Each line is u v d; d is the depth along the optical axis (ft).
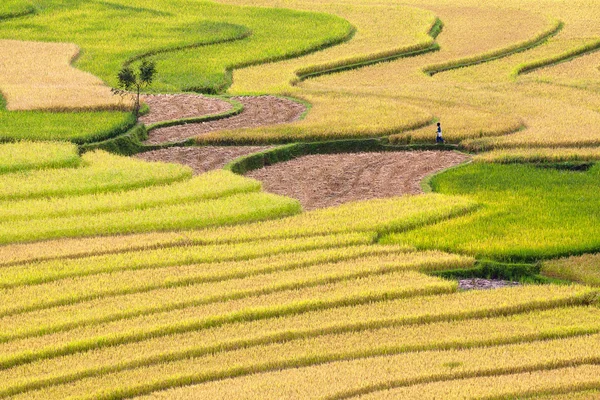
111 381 104.42
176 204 167.32
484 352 110.83
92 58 319.06
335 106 249.55
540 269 140.67
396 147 212.43
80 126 217.77
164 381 104.01
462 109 247.29
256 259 141.69
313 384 102.27
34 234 150.30
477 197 173.78
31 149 197.57
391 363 107.86
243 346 113.80
